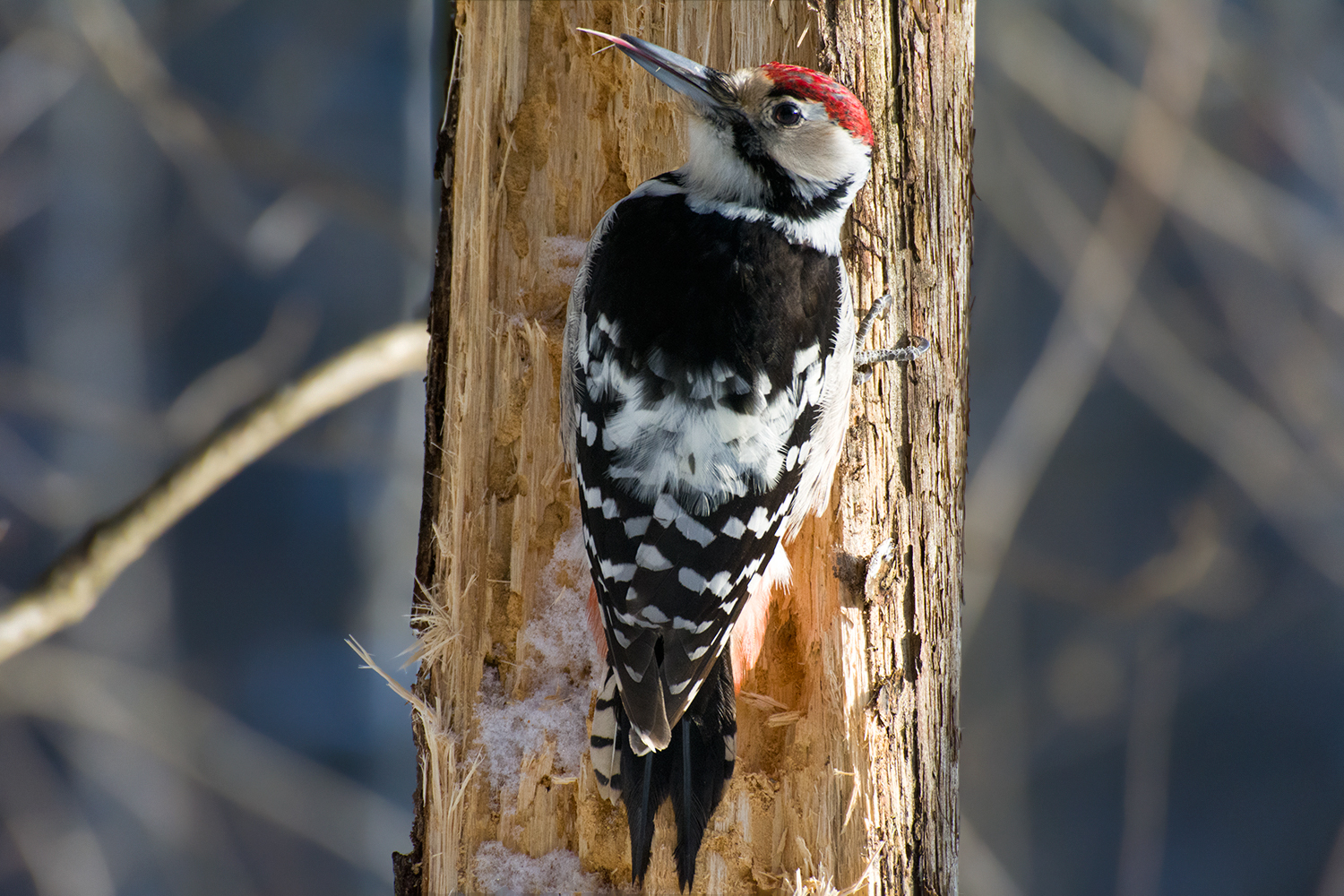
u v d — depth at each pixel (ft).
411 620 19.56
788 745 19.07
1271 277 46.29
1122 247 42.75
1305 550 45.19
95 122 45.93
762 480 17.94
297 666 46.88
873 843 18.15
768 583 18.98
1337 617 47.78
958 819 19.54
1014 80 43.75
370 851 42.29
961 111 19.58
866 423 18.92
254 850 42.86
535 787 18.79
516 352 19.45
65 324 45.50
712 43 19.69
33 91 43.68
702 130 19.35
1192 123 43.75
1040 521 50.80
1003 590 47.29
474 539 19.16
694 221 19.01
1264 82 45.68
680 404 17.89
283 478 48.19
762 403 17.97
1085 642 47.03
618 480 17.79
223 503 47.52
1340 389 45.50
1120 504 50.93
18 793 42.09
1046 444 42.91
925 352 19.03
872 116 19.10
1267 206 44.06
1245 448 45.57
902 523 18.85
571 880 18.71
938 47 19.25
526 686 19.20
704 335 18.13
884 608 18.61
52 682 40.34
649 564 17.58
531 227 19.84
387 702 40.91
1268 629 47.57
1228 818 47.70
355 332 47.93
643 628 17.49
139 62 33.88
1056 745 47.70
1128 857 44.62
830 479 18.83
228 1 45.57
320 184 35.14
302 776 42.96
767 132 18.95
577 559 19.49
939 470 19.20
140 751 42.91
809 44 19.22
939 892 18.95
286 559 47.50
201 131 34.09
